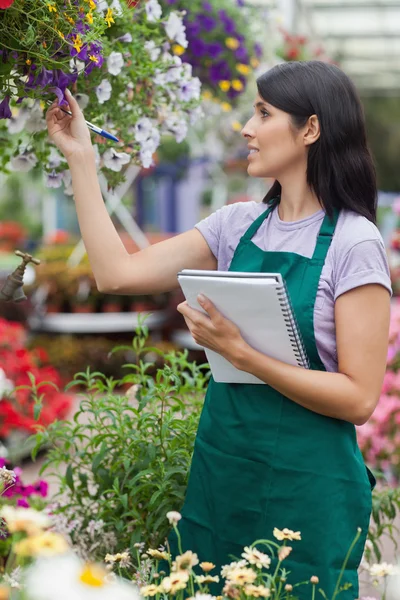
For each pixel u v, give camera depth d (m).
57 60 2.42
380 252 2.28
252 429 2.32
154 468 2.88
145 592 1.84
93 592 1.40
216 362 2.35
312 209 2.41
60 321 8.66
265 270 2.37
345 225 2.32
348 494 2.30
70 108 2.49
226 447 2.36
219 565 2.38
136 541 2.70
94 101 2.92
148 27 3.45
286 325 2.17
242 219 2.55
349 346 2.24
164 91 3.21
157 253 2.54
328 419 2.29
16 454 5.59
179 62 3.19
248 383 2.34
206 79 6.34
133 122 3.06
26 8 2.31
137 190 11.77
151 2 3.16
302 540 2.28
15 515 1.65
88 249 2.47
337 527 2.29
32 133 2.91
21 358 5.69
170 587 1.80
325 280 2.29
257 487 2.31
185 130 3.25
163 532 2.77
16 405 5.46
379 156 21.59
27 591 1.53
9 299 2.65
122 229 11.12
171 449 2.86
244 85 6.68
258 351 2.28
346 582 2.31
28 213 20.58
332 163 2.34
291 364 2.26
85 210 2.46
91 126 2.56
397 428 5.25
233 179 14.12
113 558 2.26
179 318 9.06
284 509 2.29
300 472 2.27
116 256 2.47
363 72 17.75
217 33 6.21
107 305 8.81
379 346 2.25
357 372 2.24
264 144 2.39
